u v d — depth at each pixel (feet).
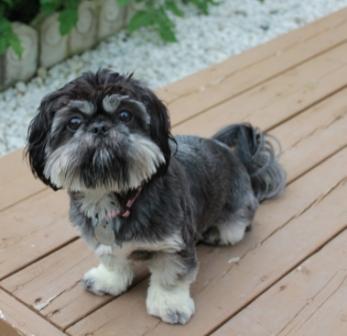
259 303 7.84
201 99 12.18
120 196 7.12
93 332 7.54
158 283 7.72
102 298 8.01
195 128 11.30
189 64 16.05
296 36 14.43
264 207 9.44
